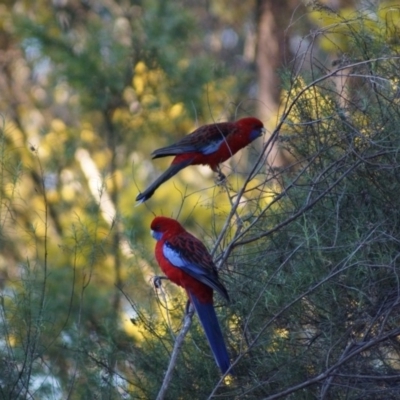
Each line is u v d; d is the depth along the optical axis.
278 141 11.12
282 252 10.16
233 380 10.34
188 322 9.64
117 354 11.46
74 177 23.45
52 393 10.75
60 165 24.19
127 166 23.14
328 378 9.21
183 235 10.20
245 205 11.80
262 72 26.39
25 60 28.22
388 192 9.86
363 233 9.59
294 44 27.23
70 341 12.45
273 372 9.90
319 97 10.66
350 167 9.63
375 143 9.34
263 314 9.88
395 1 13.89
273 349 9.94
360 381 9.70
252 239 9.82
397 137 9.81
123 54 23.91
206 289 9.77
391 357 10.54
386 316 8.96
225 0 30.62
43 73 28.41
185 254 9.88
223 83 24.48
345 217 9.96
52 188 23.12
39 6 28.25
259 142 18.66
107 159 24.03
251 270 10.28
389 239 9.45
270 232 9.68
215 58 28.97
